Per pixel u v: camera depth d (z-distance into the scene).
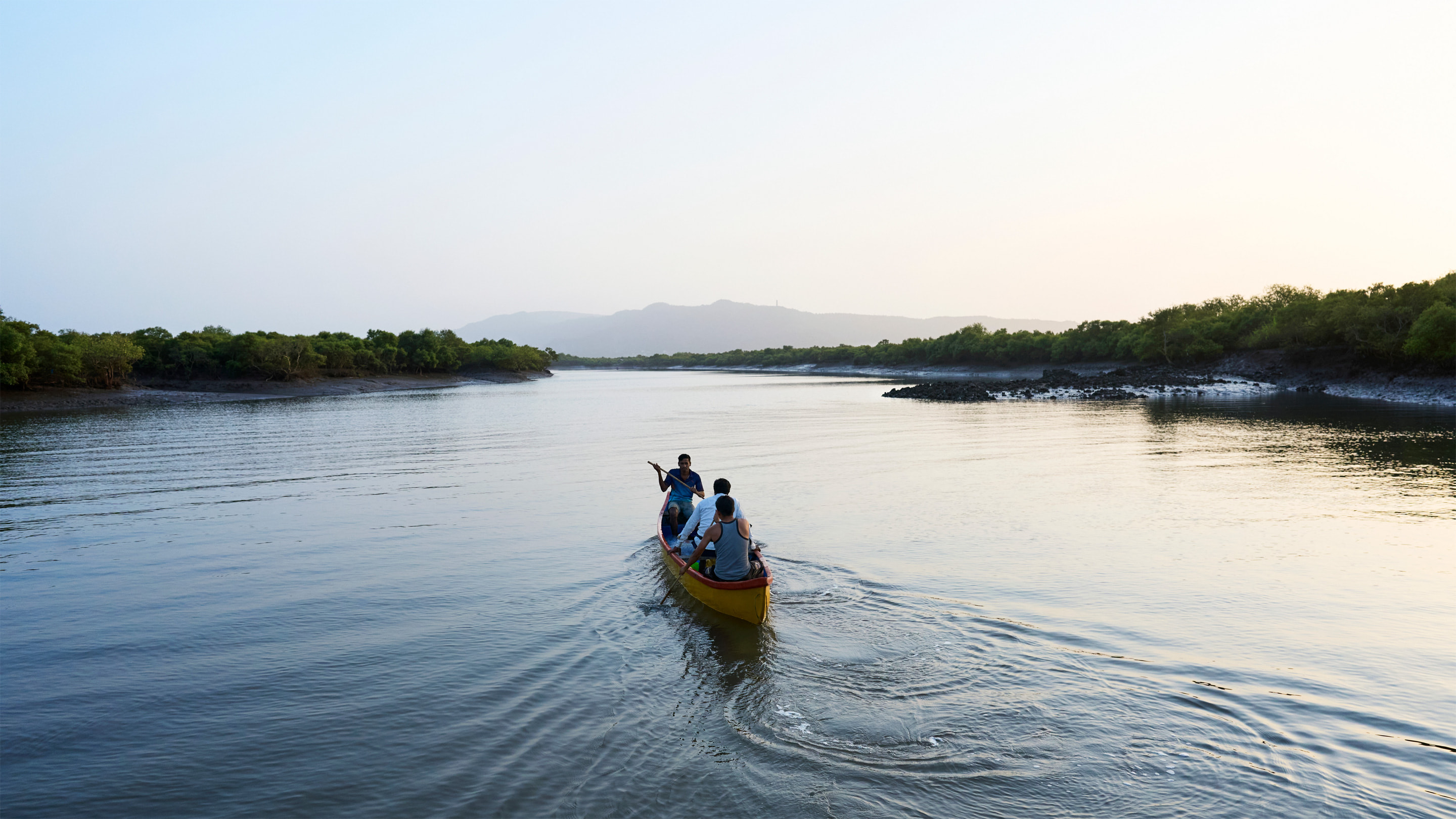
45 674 8.67
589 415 51.38
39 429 42.41
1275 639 8.85
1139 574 11.57
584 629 9.77
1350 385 61.91
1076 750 6.44
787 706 7.39
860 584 11.16
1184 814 5.55
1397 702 7.18
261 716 7.55
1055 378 75.06
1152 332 95.81
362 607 10.82
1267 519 15.52
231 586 11.97
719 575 10.45
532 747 6.83
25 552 14.25
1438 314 51.81
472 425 44.22
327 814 5.94
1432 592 10.58
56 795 6.27
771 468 24.14
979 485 20.27
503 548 14.18
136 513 18.02
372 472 24.64
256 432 40.16
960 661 8.34
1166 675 7.86
